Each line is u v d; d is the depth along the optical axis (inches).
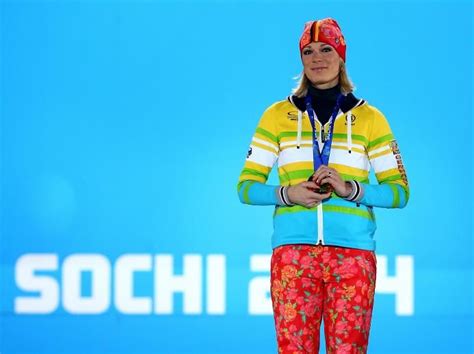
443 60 615.2
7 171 618.8
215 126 619.8
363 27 617.0
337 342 362.3
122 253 617.9
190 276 617.0
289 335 364.2
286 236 370.6
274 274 371.6
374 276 371.2
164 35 620.7
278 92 619.8
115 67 620.1
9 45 620.1
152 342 614.9
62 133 620.1
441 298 614.5
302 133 379.6
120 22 620.1
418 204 616.1
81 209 618.8
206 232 619.5
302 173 375.9
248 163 389.4
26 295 617.0
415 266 614.5
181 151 620.7
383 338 612.1
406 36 615.8
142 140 620.7
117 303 616.1
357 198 365.4
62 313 616.7
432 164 614.9
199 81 620.1
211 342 615.8
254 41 619.8
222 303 616.7
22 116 619.8
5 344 614.9
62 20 620.1
